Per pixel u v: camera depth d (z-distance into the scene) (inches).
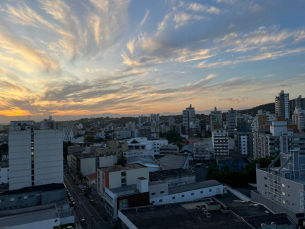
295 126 6732.3
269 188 2955.2
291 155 2812.5
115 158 5728.3
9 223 2385.6
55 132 3868.1
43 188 3449.8
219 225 2185.0
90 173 5300.2
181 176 4153.5
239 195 3457.2
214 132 7081.7
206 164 6702.8
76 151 7687.0
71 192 4357.8
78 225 2851.9
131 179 3449.8
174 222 2272.4
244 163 5733.3
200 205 2751.0
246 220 2279.8
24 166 3656.5
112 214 3056.1
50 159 3818.9
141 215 2470.5
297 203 2461.9
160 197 3272.6
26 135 3678.6
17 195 3213.6
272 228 2105.1
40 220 2464.3
